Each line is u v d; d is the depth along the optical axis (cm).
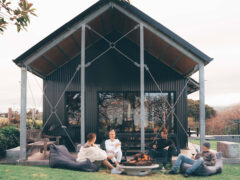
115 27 1123
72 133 1104
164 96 1136
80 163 654
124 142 927
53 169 638
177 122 1116
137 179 600
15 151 848
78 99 1123
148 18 868
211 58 868
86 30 966
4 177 527
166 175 657
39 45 857
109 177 593
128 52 1131
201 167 640
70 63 1124
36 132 1011
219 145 898
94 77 1118
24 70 860
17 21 591
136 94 1129
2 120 1359
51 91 1115
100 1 862
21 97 848
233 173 684
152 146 776
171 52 973
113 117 1116
